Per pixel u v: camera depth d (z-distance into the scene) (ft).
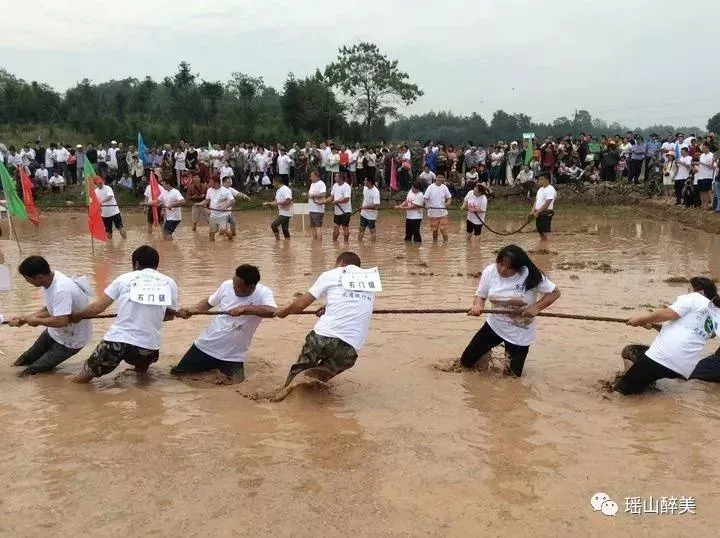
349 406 19.62
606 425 18.49
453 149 91.30
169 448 16.60
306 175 91.91
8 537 12.73
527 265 22.07
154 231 63.10
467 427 18.19
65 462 15.80
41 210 81.61
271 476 15.20
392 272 41.57
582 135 93.45
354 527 13.17
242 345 22.09
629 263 45.37
